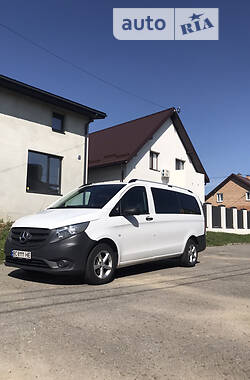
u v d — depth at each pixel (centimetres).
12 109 1353
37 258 559
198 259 1031
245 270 823
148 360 310
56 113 1532
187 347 341
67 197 743
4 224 1220
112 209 637
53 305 466
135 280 652
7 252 605
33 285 580
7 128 1333
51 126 1491
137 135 2072
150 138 2006
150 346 341
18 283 593
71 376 279
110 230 617
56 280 625
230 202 4466
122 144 2067
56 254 550
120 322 408
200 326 402
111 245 628
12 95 1355
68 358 310
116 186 700
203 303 500
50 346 335
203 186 2247
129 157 1858
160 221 738
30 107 1415
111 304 480
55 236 558
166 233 755
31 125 1414
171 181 2177
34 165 1431
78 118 1612
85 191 726
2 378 273
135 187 711
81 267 566
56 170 1520
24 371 285
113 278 660
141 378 278
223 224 2227
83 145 1623
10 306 457
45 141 1462
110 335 367
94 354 320
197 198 916
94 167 2009
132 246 663
